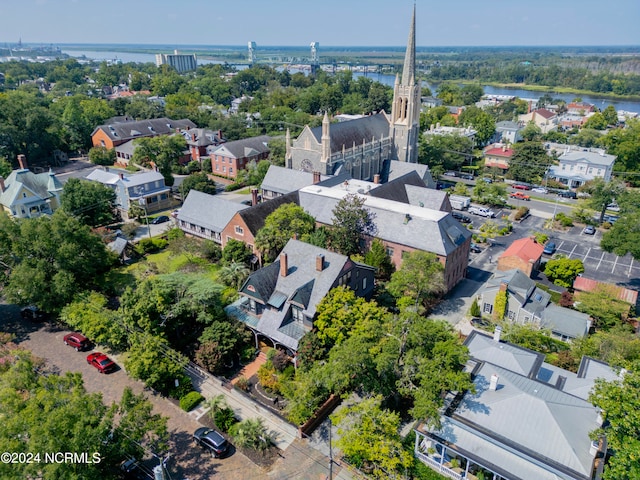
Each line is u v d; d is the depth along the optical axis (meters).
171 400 47.94
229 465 40.38
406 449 41.00
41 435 31.11
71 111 151.25
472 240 90.06
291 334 52.34
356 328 47.38
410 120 119.06
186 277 56.41
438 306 66.75
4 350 50.66
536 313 60.47
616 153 137.00
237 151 130.88
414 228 70.06
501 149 142.88
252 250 73.94
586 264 82.06
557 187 126.81
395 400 45.72
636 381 30.91
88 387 49.59
